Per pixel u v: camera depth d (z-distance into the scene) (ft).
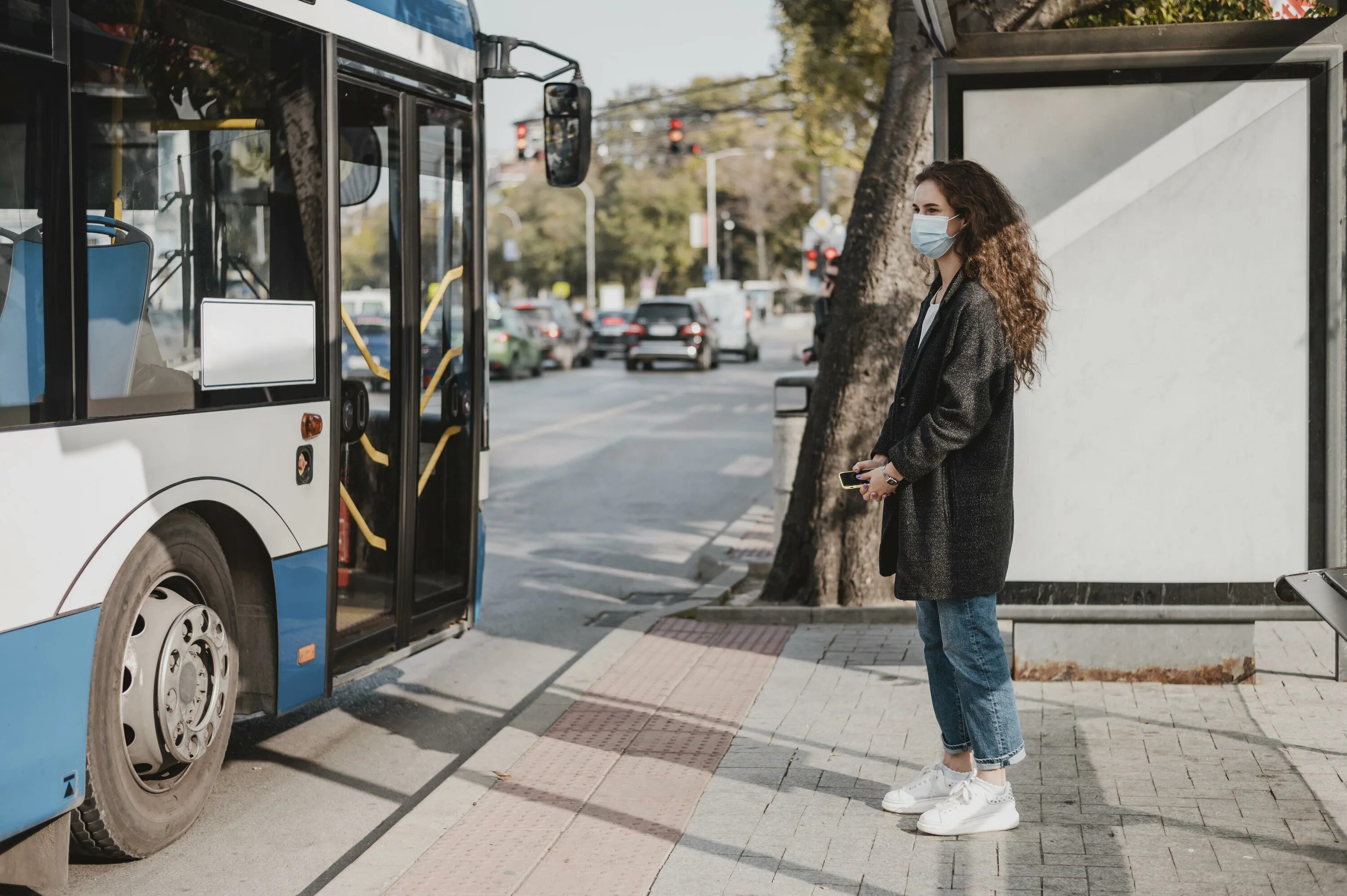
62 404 14.23
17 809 13.65
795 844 15.70
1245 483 21.53
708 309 149.18
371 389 20.49
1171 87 21.16
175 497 15.89
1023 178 21.45
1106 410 21.59
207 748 16.79
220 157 16.76
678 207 327.26
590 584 34.71
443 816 17.11
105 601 15.01
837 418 28.14
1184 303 21.42
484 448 23.94
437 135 22.21
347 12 19.42
